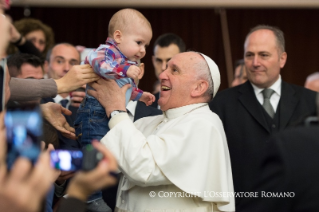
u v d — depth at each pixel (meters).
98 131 6.40
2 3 4.99
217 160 6.28
